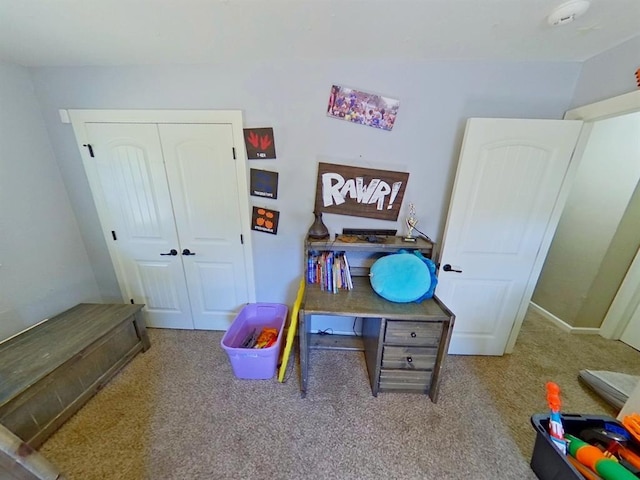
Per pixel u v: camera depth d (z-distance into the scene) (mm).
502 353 2188
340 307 1704
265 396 1774
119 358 1962
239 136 1922
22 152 1847
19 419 1335
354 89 1786
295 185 2023
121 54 1638
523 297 2018
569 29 1298
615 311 2363
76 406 1616
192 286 2367
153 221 2180
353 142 1902
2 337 1771
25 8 1140
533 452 1332
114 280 2389
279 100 1835
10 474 600
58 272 2094
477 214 1845
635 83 1356
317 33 1384
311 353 2215
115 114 1908
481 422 1608
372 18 1234
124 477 1298
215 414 1640
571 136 1640
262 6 1144
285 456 1401
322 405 1713
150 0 1096
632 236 2201
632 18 1179
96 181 2084
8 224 1786
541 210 1794
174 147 1976
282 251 2219
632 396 1353
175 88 1850
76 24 1283
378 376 1752
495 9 1143
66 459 1371
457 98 1775
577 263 2477
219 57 1710
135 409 1662
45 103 1920
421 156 1904
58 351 1593
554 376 1984
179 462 1366
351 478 1307
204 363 2068
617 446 1191
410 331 1650
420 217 2039
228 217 2145
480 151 1711
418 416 1642
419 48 1539
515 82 1729
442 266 1975
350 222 2086
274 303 2373
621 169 2143
